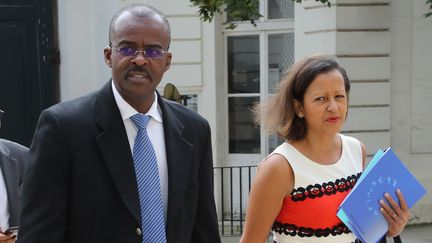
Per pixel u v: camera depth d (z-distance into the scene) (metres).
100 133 2.40
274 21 9.04
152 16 2.47
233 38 9.22
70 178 2.35
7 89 7.28
